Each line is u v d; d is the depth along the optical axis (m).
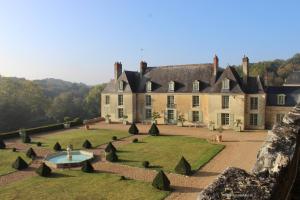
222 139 35.62
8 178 23.50
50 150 32.84
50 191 20.09
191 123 46.97
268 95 43.09
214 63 46.22
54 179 22.84
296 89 42.31
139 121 51.59
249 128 43.12
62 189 20.45
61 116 89.12
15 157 30.12
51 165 26.59
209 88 45.44
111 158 27.06
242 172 3.69
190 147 31.69
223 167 24.19
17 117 71.06
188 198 18.19
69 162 26.81
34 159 29.22
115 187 20.53
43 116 85.25
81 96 141.50
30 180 22.77
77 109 96.88
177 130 43.38
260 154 4.59
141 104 51.28
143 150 31.11
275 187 3.41
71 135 41.53
